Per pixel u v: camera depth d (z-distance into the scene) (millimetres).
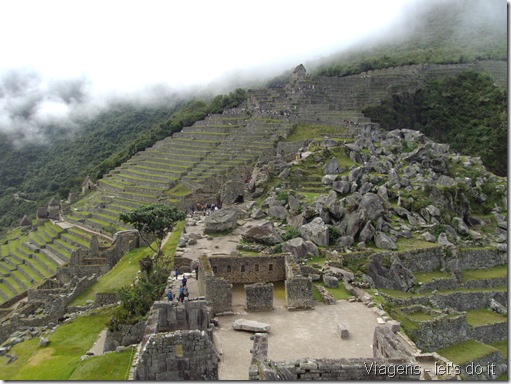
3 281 90688
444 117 132000
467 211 74562
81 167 192125
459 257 61844
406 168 78688
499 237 69438
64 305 55719
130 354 32125
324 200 63344
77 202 133750
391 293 51156
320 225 56750
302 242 52406
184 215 65375
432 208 68438
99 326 47188
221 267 43562
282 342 31078
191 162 116000
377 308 37656
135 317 35906
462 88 137750
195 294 39062
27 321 55125
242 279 43812
